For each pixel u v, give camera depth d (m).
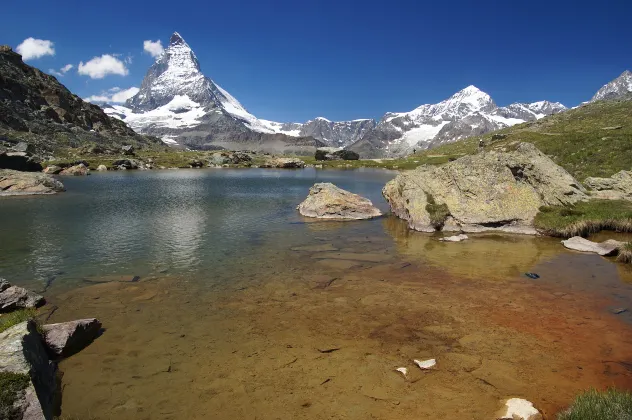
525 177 31.52
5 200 46.09
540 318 13.49
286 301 15.28
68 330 11.69
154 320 13.58
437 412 8.54
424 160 157.25
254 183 75.69
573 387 9.42
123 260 21.34
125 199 48.06
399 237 27.23
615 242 22.23
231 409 8.73
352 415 8.47
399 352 11.23
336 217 35.44
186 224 32.03
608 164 47.97
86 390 9.52
